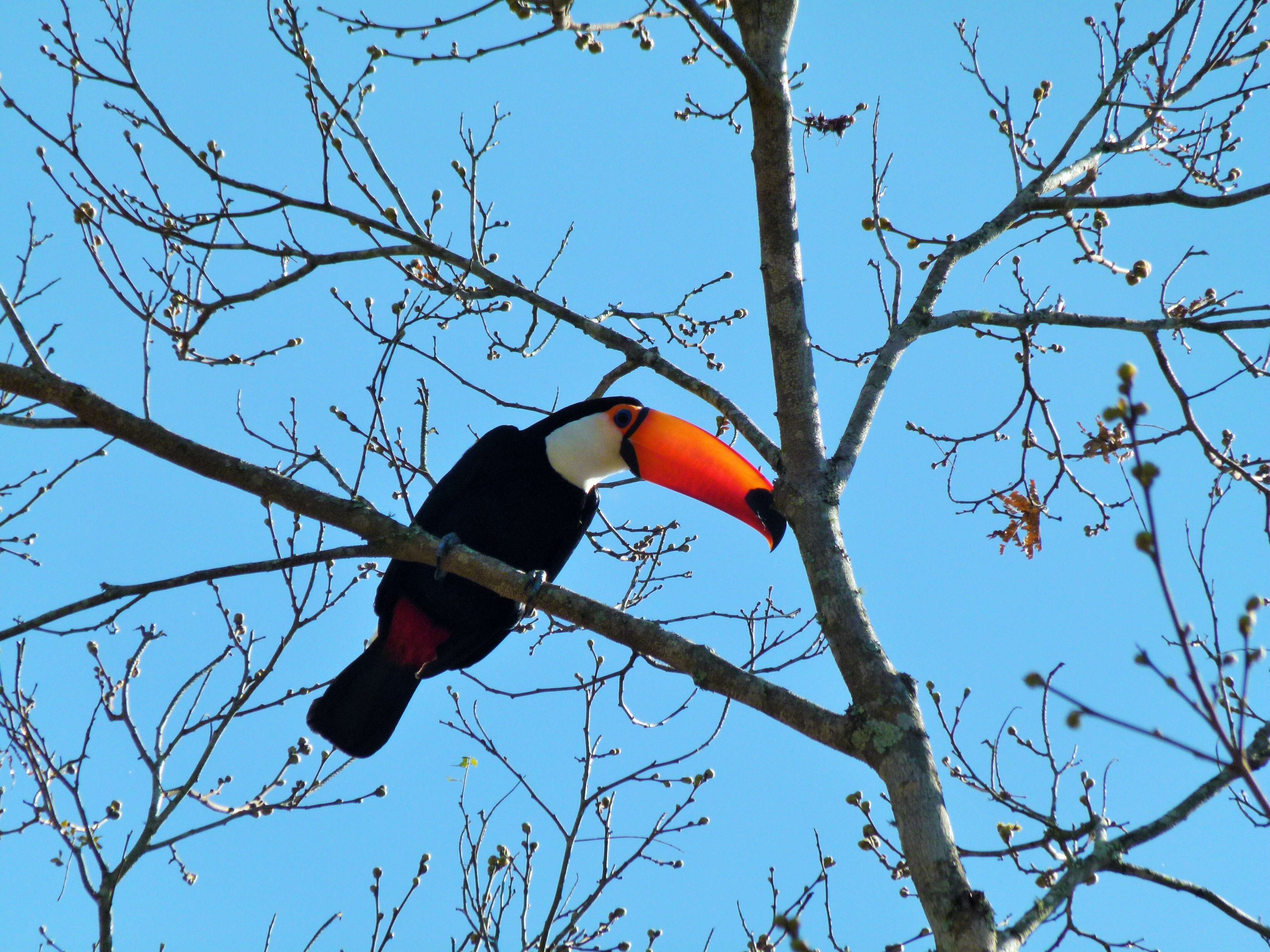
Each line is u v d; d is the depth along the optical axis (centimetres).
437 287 1295
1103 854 805
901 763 851
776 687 934
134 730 1165
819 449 1069
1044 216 1247
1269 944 825
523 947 1198
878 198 1282
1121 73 1294
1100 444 1182
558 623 1360
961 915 769
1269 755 849
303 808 1198
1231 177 1350
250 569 1043
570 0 1214
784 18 1198
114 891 1066
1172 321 1117
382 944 1195
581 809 1207
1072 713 619
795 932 678
